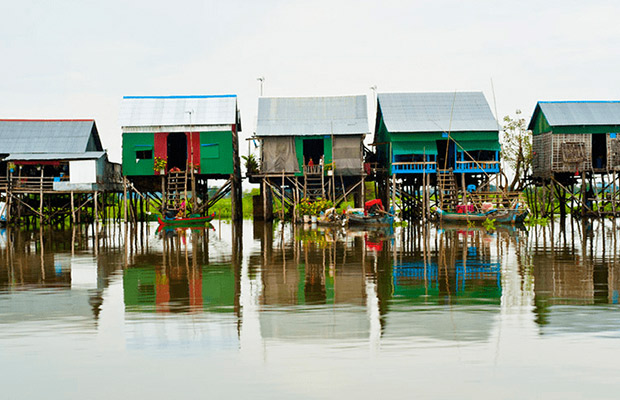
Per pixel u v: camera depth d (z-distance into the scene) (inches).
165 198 1766.7
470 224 1581.0
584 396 342.3
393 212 1722.4
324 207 1716.3
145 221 2124.8
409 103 1872.5
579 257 874.1
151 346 434.9
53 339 454.9
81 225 1850.4
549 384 358.3
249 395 346.9
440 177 1781.5
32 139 1919.3
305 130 1813.5
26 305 571.8
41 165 1829.5
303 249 1010.1
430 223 1676.9
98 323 499.8
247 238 1248.8
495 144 1759.4
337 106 1913.1
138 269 799.7
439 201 1738.4
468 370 379.6
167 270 787.4
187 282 691.4
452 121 1785.2
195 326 486.6
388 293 611.2
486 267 781.3
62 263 870.4
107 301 588.1
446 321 492.1
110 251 1023.6
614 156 1758.1
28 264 863.1
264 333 462.9
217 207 2539.4
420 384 358.9
